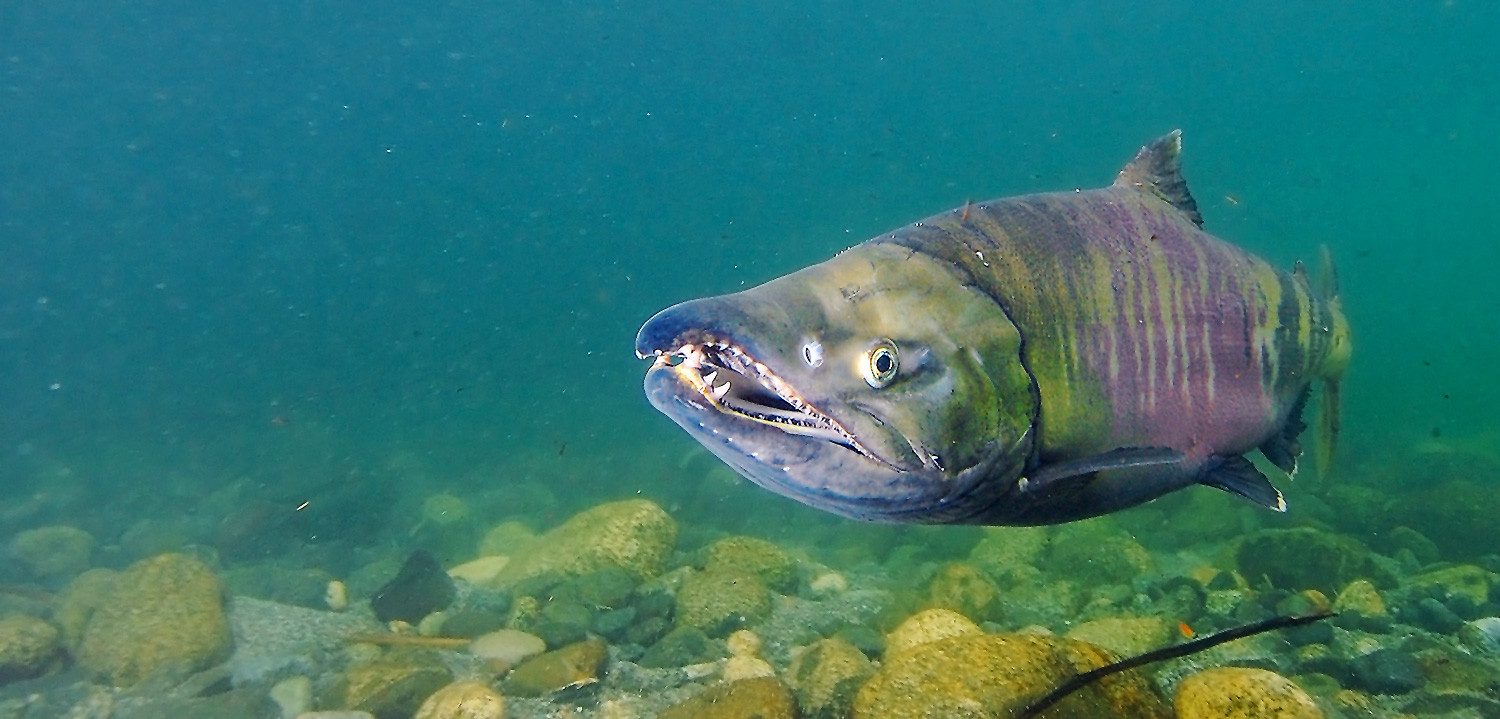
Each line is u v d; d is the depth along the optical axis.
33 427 4.45
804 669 0.98
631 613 1.27
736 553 1.47
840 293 0.47
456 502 2.40
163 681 1.12
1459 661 0.97
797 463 0.44
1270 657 1.06
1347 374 0.73
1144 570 1.46
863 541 1.82
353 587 1.61
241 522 1.99
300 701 1.05
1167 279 0.55
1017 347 0.49
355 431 4.15
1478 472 2.30
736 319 0.45
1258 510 1.87
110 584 1.35
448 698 0.95
